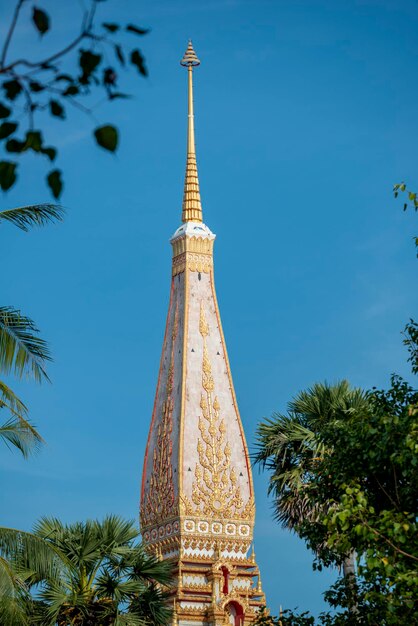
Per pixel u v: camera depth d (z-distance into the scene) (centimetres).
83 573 4903
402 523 3269
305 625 4319
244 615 8425
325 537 4091
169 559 8556
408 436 3303
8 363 3638
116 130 1327
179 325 9138
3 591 3678
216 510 8631
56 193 1364
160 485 8769
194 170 9681
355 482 3656
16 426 3894
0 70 1302
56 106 1329
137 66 1341
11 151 1340
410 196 3566
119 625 4703
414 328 3938
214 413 8850
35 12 1315
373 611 3891
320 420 5747
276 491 5759
